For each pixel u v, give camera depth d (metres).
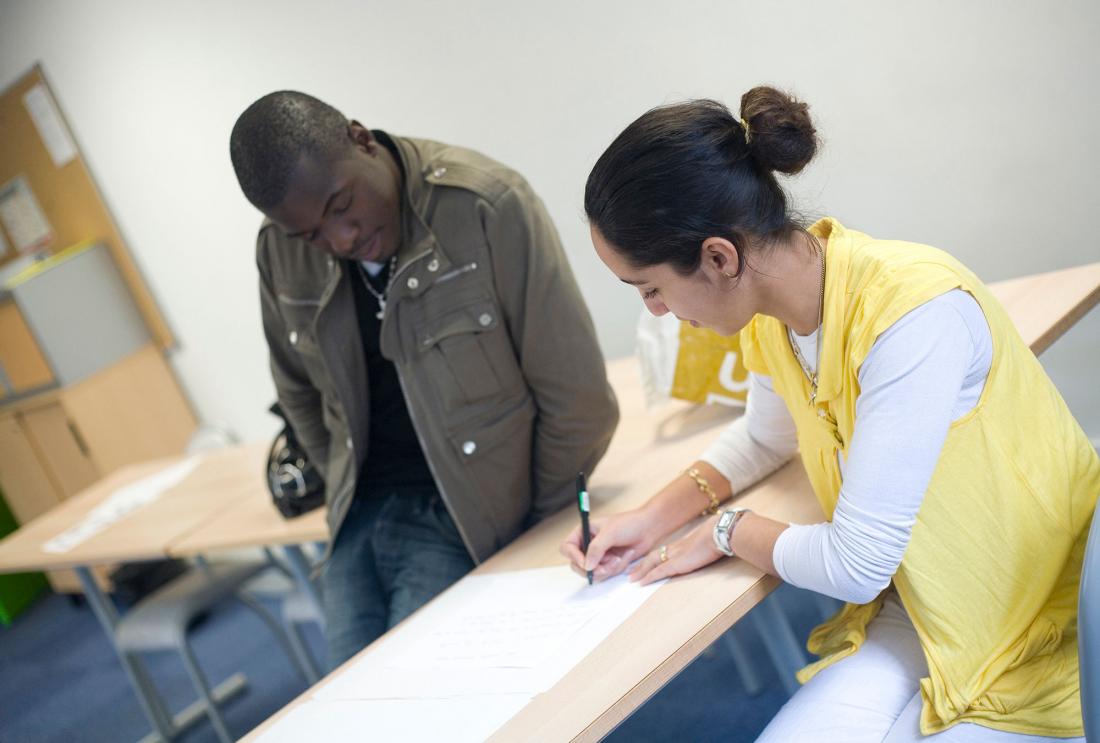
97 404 4.00
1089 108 1.96
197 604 2.77
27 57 3.92
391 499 1.81
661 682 0.99
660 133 0.99
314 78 3.12
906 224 2.26
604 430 1.64
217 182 3.57
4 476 4.54
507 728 0.98
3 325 4.05
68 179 4.04
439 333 1.58
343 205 1.49
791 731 1.05
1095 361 2.17
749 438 1.37
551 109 2.67
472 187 1.54
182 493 2.74
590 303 2.84
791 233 1.06
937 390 0.95
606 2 2.46
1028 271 2.16
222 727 2.73
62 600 4.99
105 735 3.28
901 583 1.04
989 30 2.01
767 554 1.09
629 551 1.28
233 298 3.80
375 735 1.06
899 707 1.04
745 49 2.31
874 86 2.18
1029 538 1.03
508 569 1.45
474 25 2.71
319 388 1.86
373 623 1.70
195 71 3.40
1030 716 1.01
